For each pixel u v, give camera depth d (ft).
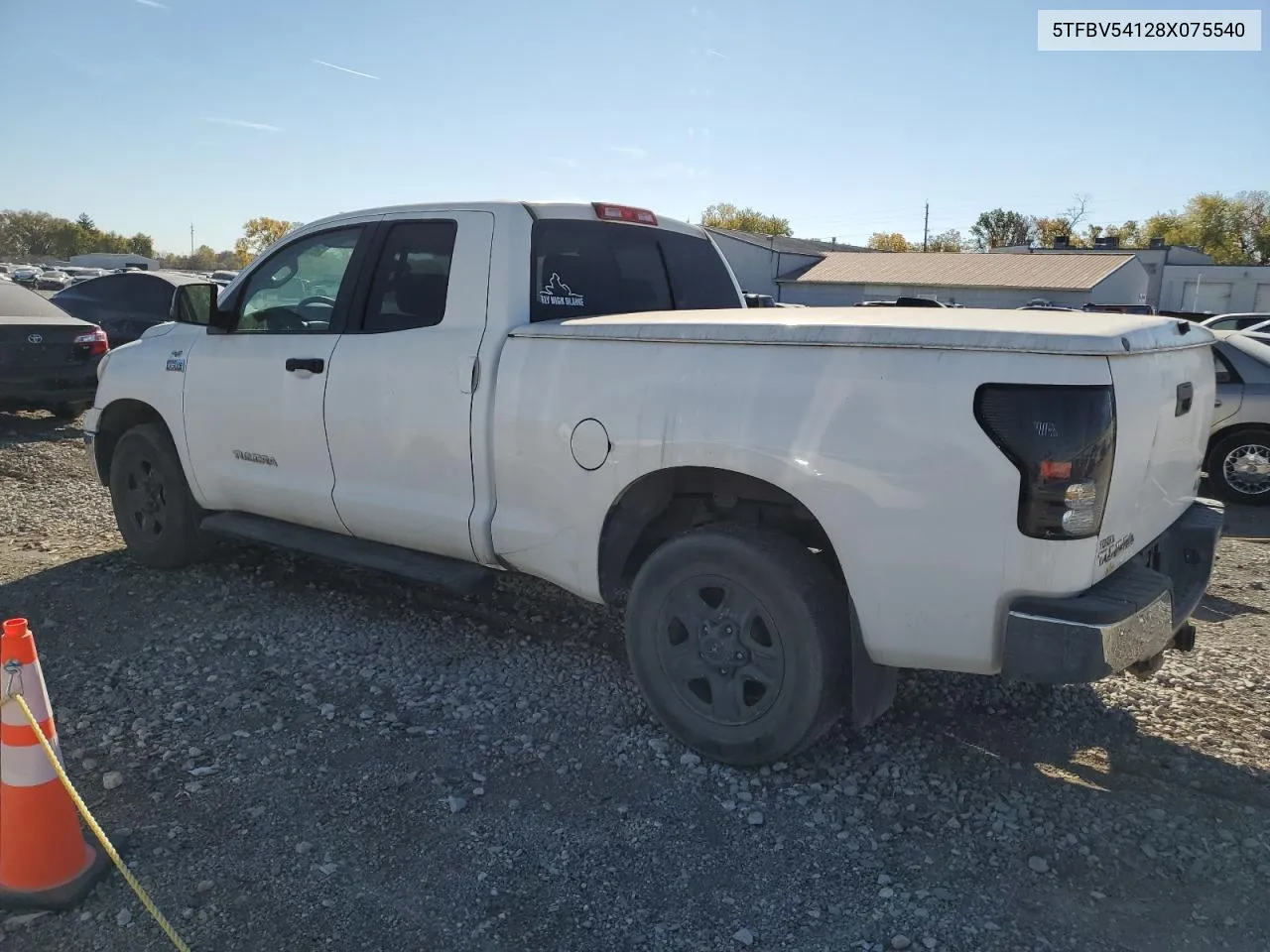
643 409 11.84
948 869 9.96
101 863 9.68
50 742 9.39
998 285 154.51
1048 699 13.79
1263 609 18.16
